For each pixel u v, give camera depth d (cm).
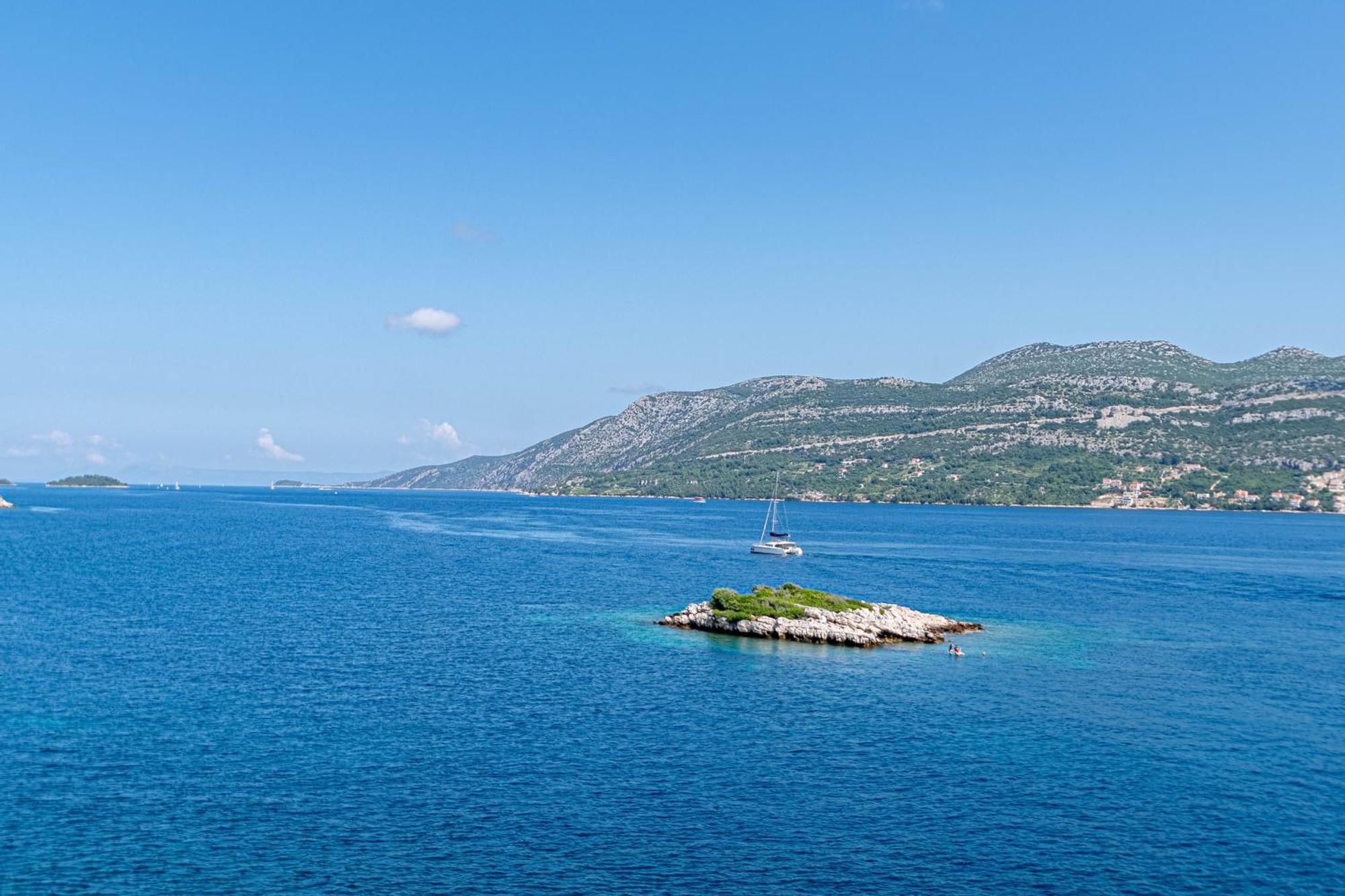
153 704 5719
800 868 3741
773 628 8594
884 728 5659
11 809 4069
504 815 4166
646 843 3928
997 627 9525
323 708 5747
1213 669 7638
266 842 3822
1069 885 3672
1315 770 5044
